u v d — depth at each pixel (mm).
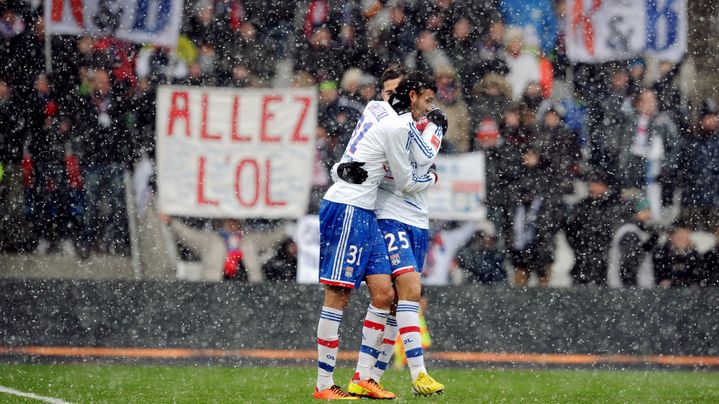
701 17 50250
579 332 39562
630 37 47531
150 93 46625
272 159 45312
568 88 47219
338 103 45812
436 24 47469
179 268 45438
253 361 35188
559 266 45812
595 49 47500
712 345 39656
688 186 46688
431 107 25719
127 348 37062
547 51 47562
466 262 45219
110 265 45750
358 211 24703
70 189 46094
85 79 46562
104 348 37031
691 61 48750
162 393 26453
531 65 47188
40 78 46531
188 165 45344
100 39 46594
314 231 44844
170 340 38219
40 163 46281
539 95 46562
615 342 39438
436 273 45000
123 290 40094
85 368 32500
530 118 46312
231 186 45281
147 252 45625
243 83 47125
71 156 46250
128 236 45938
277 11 47562
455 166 45594
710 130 47312
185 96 45375
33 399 24781
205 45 47375
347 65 47312
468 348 38312
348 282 24703
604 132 46688
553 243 45750
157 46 46812
